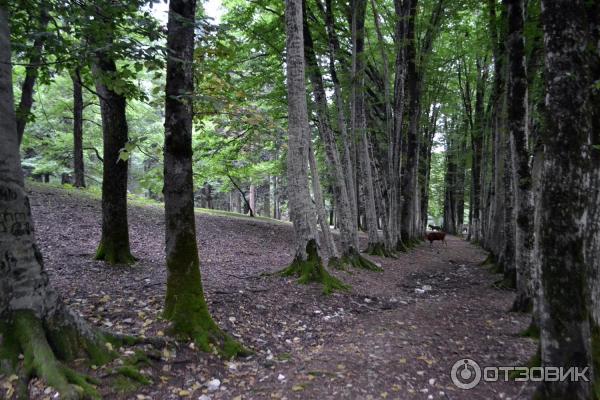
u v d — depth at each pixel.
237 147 13.96
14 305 3.65
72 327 3.96
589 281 3.98
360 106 14.20
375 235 15.16
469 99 20.92
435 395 4.17
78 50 4.77
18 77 13.84
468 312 7.81
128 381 3.89
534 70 9.19
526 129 7.62
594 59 4.29
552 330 3.40
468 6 13.02
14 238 3.66
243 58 12.34
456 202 35.69
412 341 5.78
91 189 17.45
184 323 5.02
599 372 3.68
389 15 15.34
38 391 3.37
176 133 5.11
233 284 7.84
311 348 5.59
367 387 4.27
